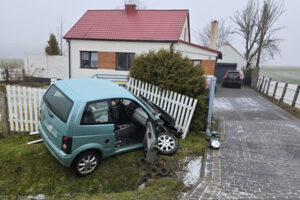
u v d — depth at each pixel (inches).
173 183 140.1
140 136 185.2
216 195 130.8
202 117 232.8
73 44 541.0
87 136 137.1
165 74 226.1
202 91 232.5
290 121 308.8
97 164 151.6
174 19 554.3
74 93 143.4
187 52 500.7
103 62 533.6
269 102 463.8
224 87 736.3
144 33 515.8
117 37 514.0
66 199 123.3
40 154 164.4
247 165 171.9
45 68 627.2
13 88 193.5
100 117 143.3
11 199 122.6
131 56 519.2
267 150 203.3
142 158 166.7
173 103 222.2
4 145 177.8
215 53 502.3
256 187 141.0
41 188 133.3
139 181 147.5
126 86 261.7
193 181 148.4
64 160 131.9
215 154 190.1
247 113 354.3
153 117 169.2
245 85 820.6
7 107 196.1
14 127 211.9
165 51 246.2
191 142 209.3
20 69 617.6
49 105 151.4
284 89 430.6
